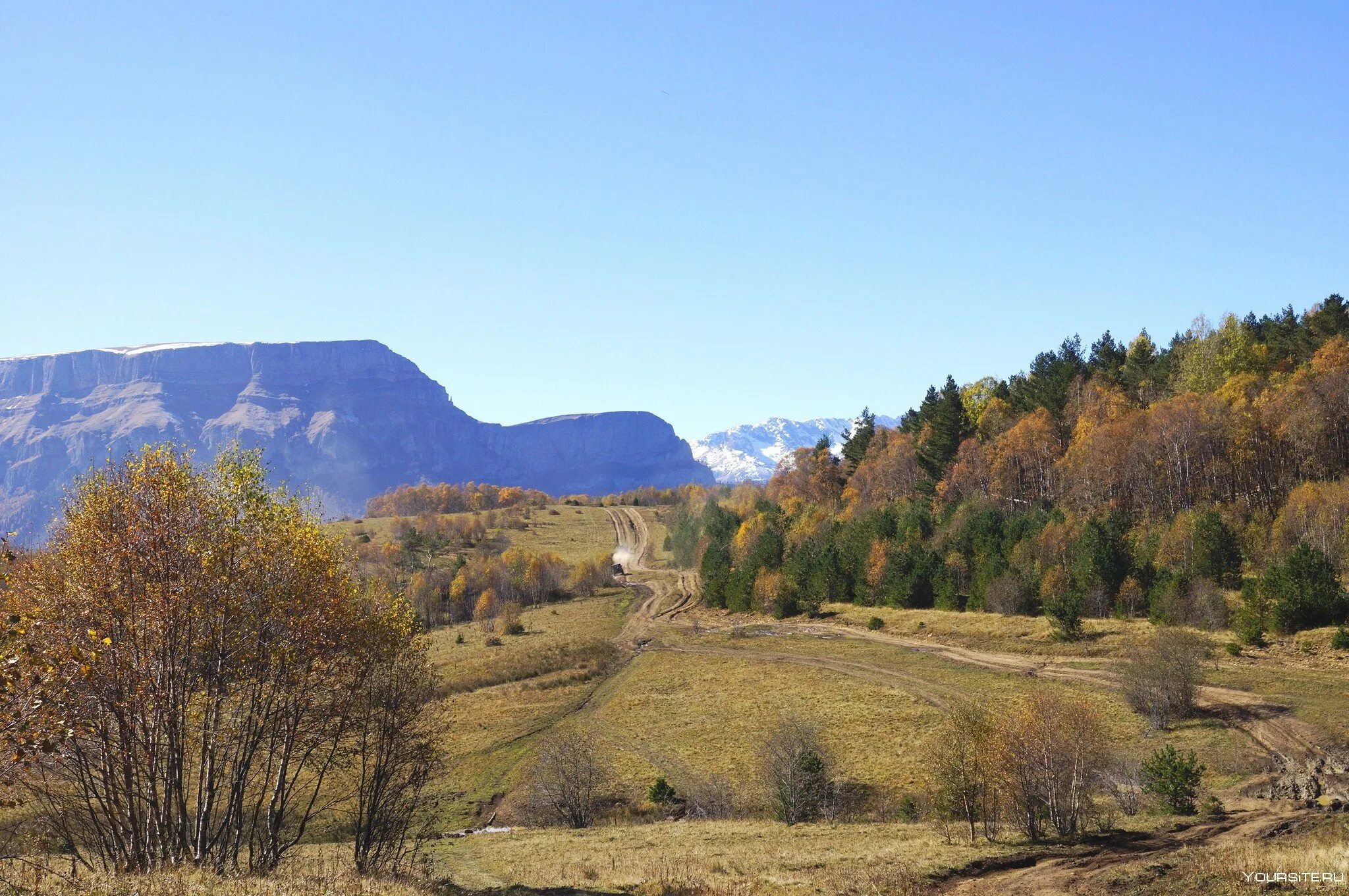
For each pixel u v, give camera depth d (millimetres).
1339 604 78312
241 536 26203
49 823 24500
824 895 28578
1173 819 38000
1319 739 56781
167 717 24344
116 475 25094
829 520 154750
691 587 174875
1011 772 36156
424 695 31484
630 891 30328
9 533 23547
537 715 89812
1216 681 71562
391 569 177250
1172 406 119000
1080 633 92375
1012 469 140000
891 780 62875
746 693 91375
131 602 23844
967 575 115938
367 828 29562
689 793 64875
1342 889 22250
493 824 63031
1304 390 109562
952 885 29875
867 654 101125
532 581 170375
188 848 24859
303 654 27203
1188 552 96875
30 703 15586
